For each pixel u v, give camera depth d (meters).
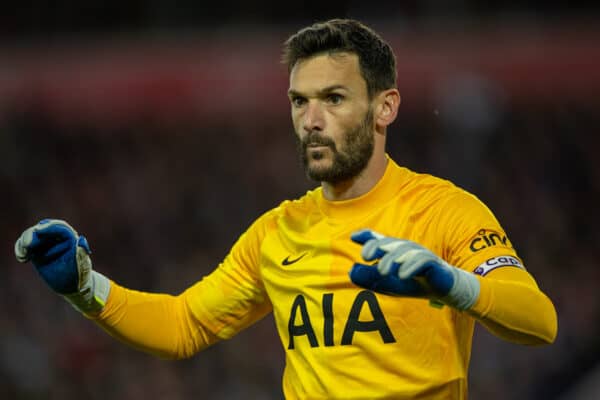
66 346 48.12
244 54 62.41
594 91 61.66
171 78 63.44
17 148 64.38
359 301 12.02
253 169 62.97
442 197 12.34
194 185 63.03
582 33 62.00
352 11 62.06
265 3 62.91
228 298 13.73
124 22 64.00
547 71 61.72
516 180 59.62
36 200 63.50
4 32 64.12
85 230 61.84
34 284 52.81
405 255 9.94
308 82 12.27
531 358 40.69
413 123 61.97
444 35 62.16
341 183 12.71
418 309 11.86
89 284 13.09
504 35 62.34
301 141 12.38
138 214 62.03
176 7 63.75
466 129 61.28
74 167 64.44
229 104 63.56
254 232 13.62
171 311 13.93
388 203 12.52
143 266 58.97
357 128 12.31
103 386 45.91
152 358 45.78
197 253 59.47
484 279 10.80
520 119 61.78
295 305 12.57
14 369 48.12
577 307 46.19
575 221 57.25
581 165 59.97
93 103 64.38
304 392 12.36
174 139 64.44
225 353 45.16
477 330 41.88
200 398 44.28
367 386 11.85
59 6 63.78
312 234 12.70
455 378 11.99
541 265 52.78
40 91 64.25
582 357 31.48
